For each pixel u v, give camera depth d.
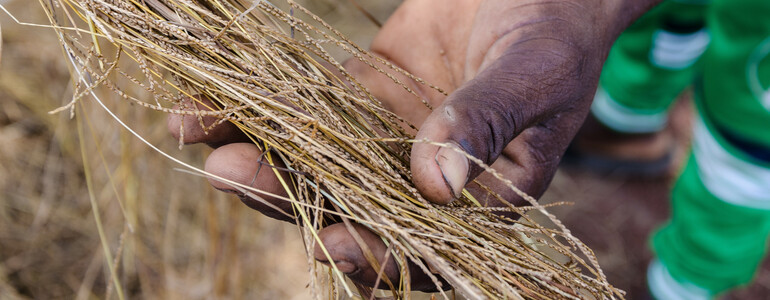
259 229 0.64
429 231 0.37
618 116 0.73
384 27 0.48
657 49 0.62
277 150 0.38
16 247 0.63
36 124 0.67
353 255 0.37
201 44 0.38
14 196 0.65
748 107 0.48
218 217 0.62
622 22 0.46
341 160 0.38
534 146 0.43
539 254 0.39
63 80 0.69
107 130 0.62
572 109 0.43
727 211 0.53
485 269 0.37
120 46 0.38
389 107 0.45
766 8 0.45
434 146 0.36
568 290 0.38
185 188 0.65
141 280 0.62
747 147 0.50
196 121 0.40
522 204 0.43
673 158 0.81
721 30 0.48
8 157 0.65
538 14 0.42
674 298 0.62
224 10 0.40
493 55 0.42
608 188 0.79
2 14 0.68
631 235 0.75
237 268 0.61
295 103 0.39
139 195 0.63
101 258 0.63
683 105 0.87
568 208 0.77
